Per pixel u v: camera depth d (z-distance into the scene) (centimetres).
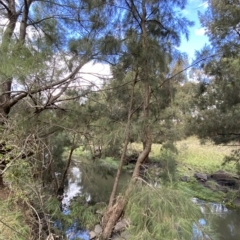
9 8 434
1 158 285
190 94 823
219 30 645
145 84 416
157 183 346
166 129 463
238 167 825
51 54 344
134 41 396
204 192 815
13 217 270
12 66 264
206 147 1298
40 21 454
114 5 405
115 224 390
